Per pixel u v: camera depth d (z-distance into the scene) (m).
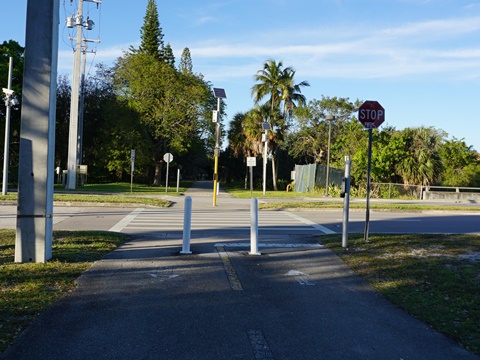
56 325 5.32
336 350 4.86
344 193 10.72
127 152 45.94
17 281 6.86
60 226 14.23
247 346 4.89
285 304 6.45
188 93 46.88
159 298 6.52
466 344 5.04
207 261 8.99
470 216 21.12
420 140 39.69
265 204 23.52
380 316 6.04
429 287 7.25
